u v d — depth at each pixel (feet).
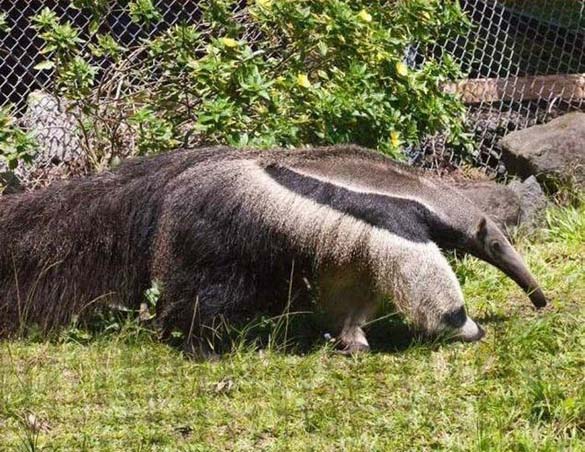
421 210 38.78
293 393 35.06
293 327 40.65
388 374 36.81
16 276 39.83
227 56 46.21
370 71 49.06
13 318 39.83
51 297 39.83
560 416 32.55
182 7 56.08
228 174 37.63
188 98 50.85
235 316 38.40
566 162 56.59
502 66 68.23
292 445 31.91
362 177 38.34
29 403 34.14
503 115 63.46
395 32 50.85
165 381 36.14
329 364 38.04
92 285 39.81
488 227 40.96
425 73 50.44
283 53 49.96
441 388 35.42
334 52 49.06
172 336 38.86
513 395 34.01
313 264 38.19
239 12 53.11
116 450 31.50
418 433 32.42
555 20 68.74
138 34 58.18
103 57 57.41
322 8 48.11
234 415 33.55
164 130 47.93
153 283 38.78
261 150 39.19
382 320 42.24
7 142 46.06
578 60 69.92
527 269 41.75
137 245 39.24
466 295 44.80
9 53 55.93
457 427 32.76
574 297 44.24
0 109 47.09
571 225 51.85
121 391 35.17
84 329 40.24
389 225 37.86
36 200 40.34
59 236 39.73
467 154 59.93
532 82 63.31
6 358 37.99
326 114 46.83
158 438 32.22
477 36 63.05
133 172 39.99
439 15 51.80
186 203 37.65
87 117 50.96
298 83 46.73
